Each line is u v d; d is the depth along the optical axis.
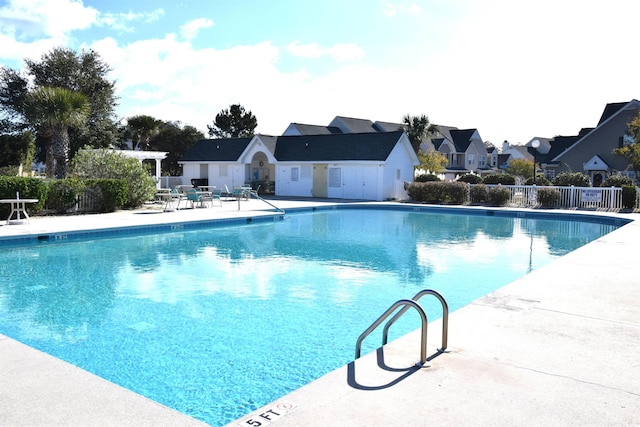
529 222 21.61
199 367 5.70
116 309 7.95
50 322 7.27
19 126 40.12
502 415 3.57
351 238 16.14
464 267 11.57
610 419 3.53
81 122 26.70
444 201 29.89
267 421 3.49
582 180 28.69
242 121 65.00
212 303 8.34
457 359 4.66
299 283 9.84
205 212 21.06
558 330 5.52
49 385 4.13
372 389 4.00
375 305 8.32
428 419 3.51
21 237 13.55
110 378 5.40
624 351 4.88
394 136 32.66
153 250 13.43
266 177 40.94
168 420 3.54
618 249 11.40
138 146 49.09
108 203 20.75
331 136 35.56
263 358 5.98
